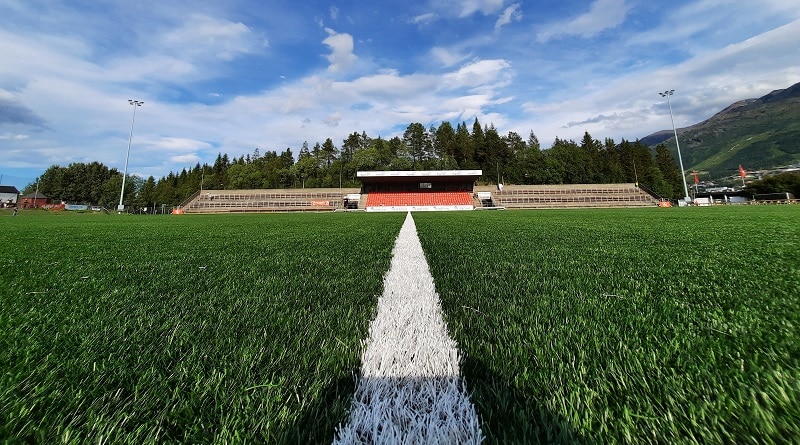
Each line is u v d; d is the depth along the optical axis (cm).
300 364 77
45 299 138
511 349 85
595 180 5159
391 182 3647
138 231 616
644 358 78
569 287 154
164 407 62
